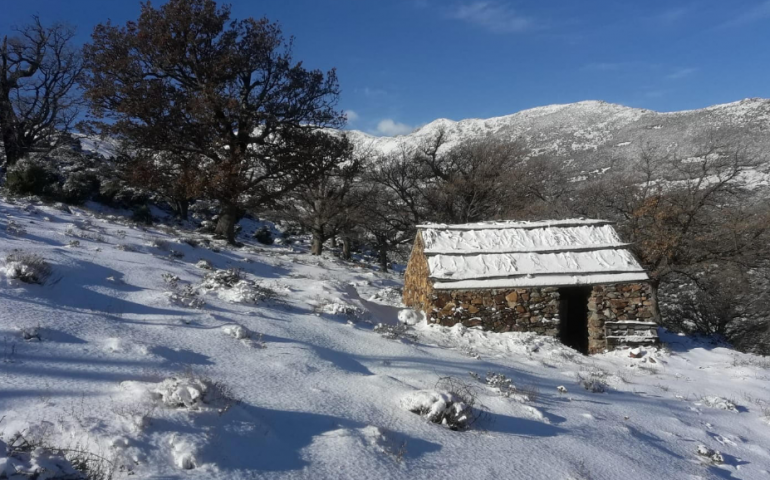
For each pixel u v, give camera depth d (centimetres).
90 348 584
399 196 3869
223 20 2952
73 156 4378
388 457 448
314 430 482
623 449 620
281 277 1962
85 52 2920
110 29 2853
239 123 2900
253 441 422
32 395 429
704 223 2344
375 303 1731
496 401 705
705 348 1716
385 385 679
